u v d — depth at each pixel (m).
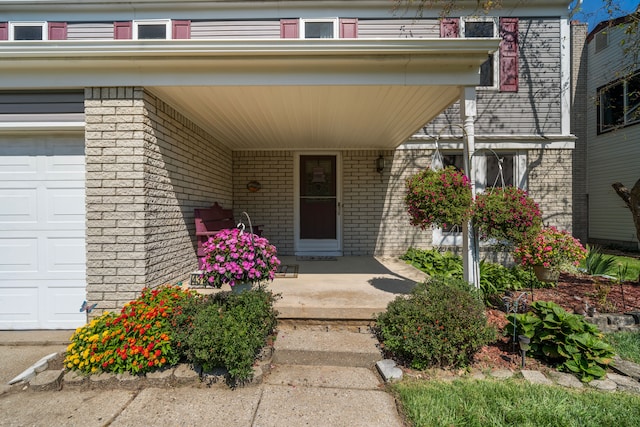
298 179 6.65
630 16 4.89
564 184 6.34
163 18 6.12
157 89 3.38
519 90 6.34
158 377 2.39
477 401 2.15
